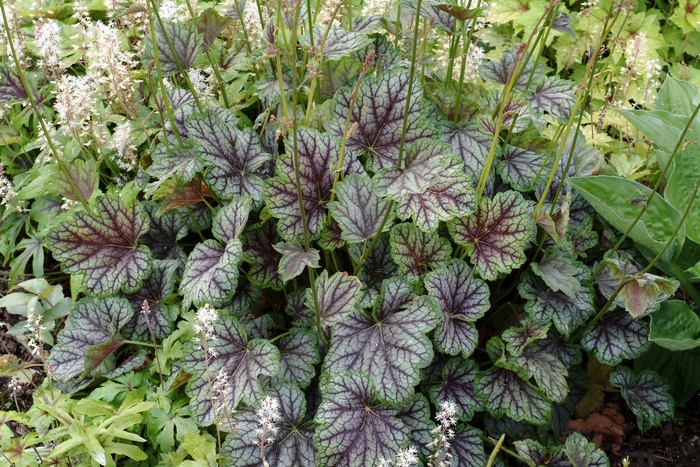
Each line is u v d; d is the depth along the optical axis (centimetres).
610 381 78
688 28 130
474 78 93
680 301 77
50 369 69
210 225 82
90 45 89
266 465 60
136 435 66
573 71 128
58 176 83
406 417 70
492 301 82
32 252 92
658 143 83
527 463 74
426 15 72
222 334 70
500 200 70
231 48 91
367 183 68
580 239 80
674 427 83
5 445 65
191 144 74
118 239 76
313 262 64
